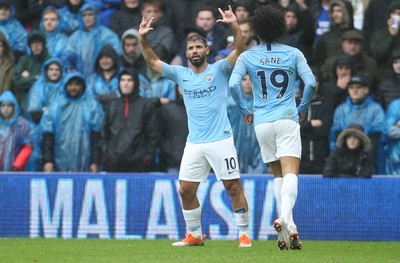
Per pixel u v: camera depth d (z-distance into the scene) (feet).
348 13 146.51
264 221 128.57
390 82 141.59
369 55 147.64
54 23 152.15
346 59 137.90
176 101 136.46
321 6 151.74
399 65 140.77
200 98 97.66
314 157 134.82
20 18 159.02
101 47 149.59
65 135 139.23
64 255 87.66
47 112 139.44
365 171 128.77
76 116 139.03
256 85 92.22
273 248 98.53
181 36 155.02
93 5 150.10
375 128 135.23
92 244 110.52
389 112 136.26
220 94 98.02
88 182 130.93
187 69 99.30
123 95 134.92
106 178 130.82
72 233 131.13
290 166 89.97
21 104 147.54
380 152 136.05
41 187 131.75
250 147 136.05
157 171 137.49
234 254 87.15
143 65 146.82
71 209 131.13
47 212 131.54
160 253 89.81
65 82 139.33
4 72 148.56
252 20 93.04
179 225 129.59
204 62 98.48
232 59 97.35
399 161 135.13
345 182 129.29
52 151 139.44
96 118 139.03
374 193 128.98
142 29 99.45
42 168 140.56
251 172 136.26
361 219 129.08
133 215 130.41
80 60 149.89
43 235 131.64
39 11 159.02
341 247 107.76
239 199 99.25
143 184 130.31
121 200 130.62
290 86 91.61
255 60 91.97
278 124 90.48
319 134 134.92
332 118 135.74
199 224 103.04
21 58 149.18
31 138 140.56
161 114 136.05
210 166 100.68
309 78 91.09
